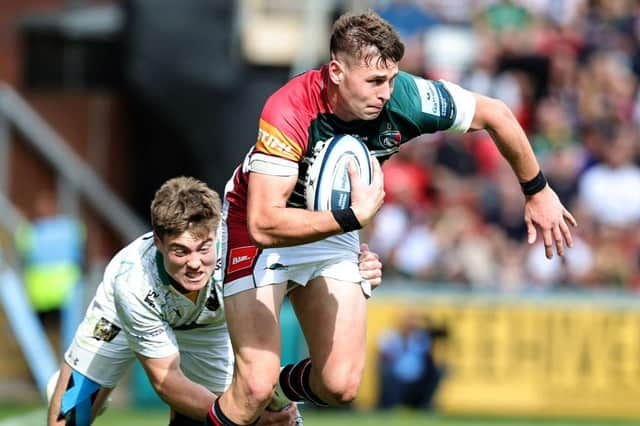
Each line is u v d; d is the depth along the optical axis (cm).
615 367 3584
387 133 1593
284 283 1628
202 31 4512
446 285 3775
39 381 3694
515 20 4588
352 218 1494
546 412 3566
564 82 4497
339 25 1508
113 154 4700
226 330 1878
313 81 1558
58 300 3728
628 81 4556
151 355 1769
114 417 3259
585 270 4031
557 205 1712
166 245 1633
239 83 4528
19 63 4809
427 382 3544
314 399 1711
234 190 1662
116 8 4812
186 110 4534
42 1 4822
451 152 4241
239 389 1605
